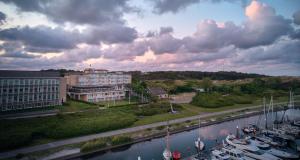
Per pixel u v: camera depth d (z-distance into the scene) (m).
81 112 107.44
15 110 101.88
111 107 124.69
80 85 151.62
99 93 149.00
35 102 110.19
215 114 131.62
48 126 84.25
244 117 131.50
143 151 74.50
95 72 169.62
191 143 82.06
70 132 82.12
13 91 102.44
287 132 86.81
